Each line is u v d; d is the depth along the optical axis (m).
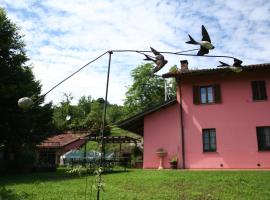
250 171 18.17
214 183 13.91
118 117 60.16
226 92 22.17
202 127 22.14
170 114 22.95
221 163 21.28
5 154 26.95
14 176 21.84
